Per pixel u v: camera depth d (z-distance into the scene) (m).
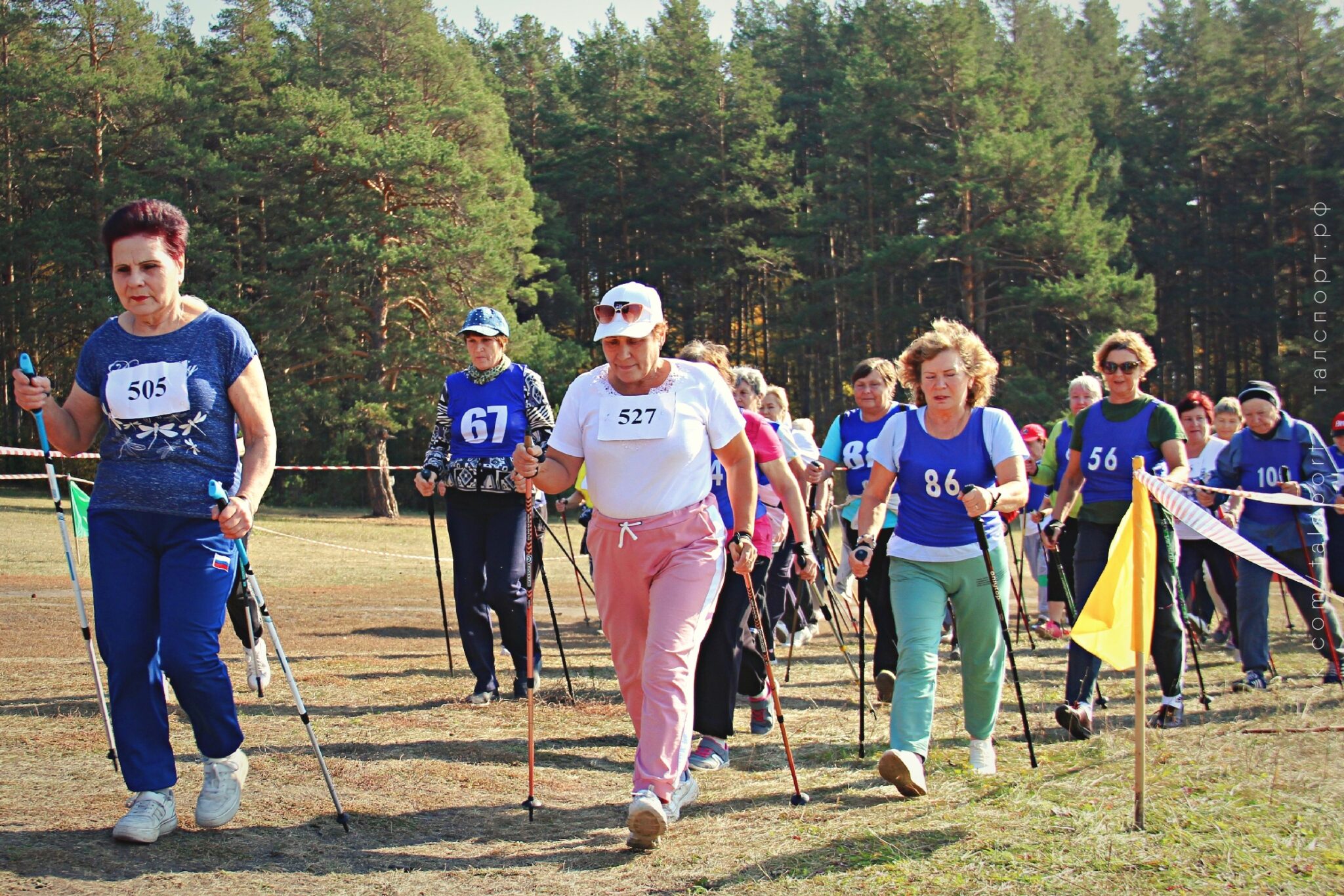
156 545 3.78
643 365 4.09
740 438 4.24
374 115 34.16
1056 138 39.25
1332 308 39.69
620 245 52.44
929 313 41.78
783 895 3.28
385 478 34.12
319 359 33.88
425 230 32.41
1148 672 7.87
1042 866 3.41
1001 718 6.08
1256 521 7.29
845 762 5.06
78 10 37.06
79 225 34.84
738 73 47.97
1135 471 4.07
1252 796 4.09
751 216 48.12
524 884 3.45
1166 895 3.16
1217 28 49.78
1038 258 39.31
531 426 6.39
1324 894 3.15
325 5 39.97
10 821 3.81
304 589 13.98
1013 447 4.54
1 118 35.44
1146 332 37.59
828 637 9.98
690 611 4.01
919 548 4.62
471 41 59.72
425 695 6.52
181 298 3.96
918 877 3.37
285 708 6.02
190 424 3.77
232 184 34.03
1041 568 10.61
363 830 3.96
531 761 4.22
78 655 7.65
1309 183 43.38
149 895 3.24
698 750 5.04
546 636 10.00
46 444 3.99
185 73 45.34
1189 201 46.81
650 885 3.43
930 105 41.19
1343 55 43.84
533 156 54.34
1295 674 7.63
